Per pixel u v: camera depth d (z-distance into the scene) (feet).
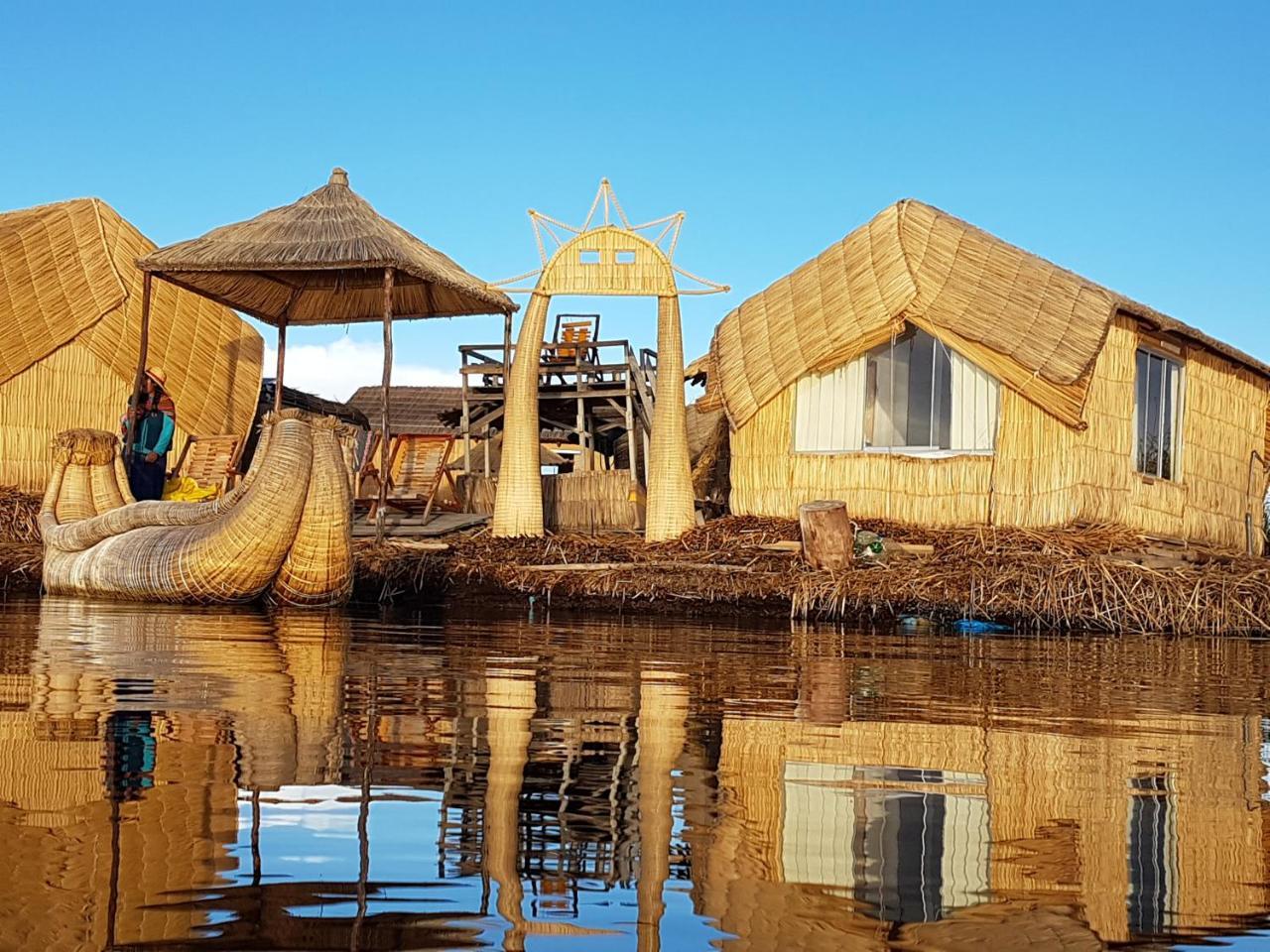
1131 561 41.52
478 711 14.96
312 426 36.01
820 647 28.48
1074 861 8.68
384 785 10.43
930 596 37.99
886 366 51.80
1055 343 47.83
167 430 50.52
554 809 9.74
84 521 38.45
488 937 6.79
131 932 6.67
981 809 10.16
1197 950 6.94
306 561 36.06
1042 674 22.77
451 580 44.32
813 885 7.91
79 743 11.71
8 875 7.55
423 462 59.67
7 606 32.99
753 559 44.42
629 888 7.79
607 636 29.89
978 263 50.72
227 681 16.98
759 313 55.77
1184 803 10.73
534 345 51.75
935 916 7.34
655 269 51.37
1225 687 21.45
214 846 8.38
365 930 6.84
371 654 22.39
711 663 22.95
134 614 30.94
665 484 51.01
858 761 12.22
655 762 11.85
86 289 60.59
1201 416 55.31
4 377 57.82
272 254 47.93
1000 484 49.08
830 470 51.96
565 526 57.77
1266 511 64.08
